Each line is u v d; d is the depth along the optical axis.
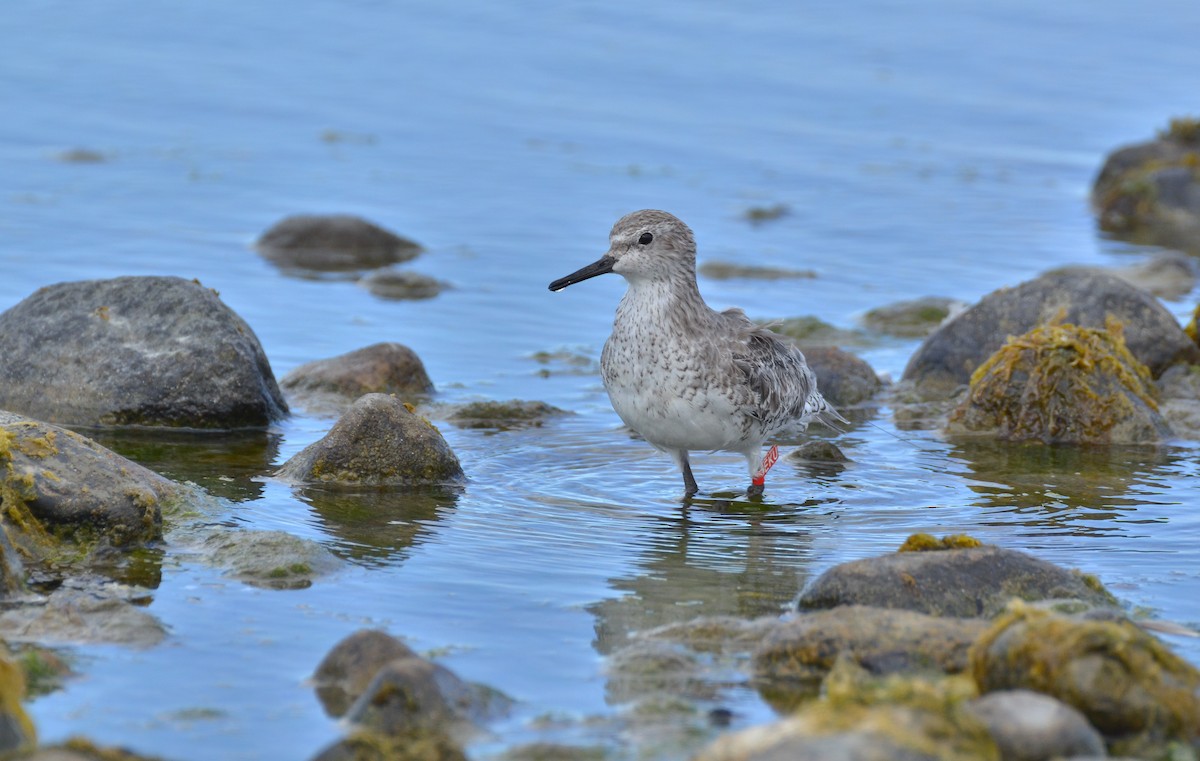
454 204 26.09
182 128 30.25
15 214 24.16
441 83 34.03
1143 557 11.55
